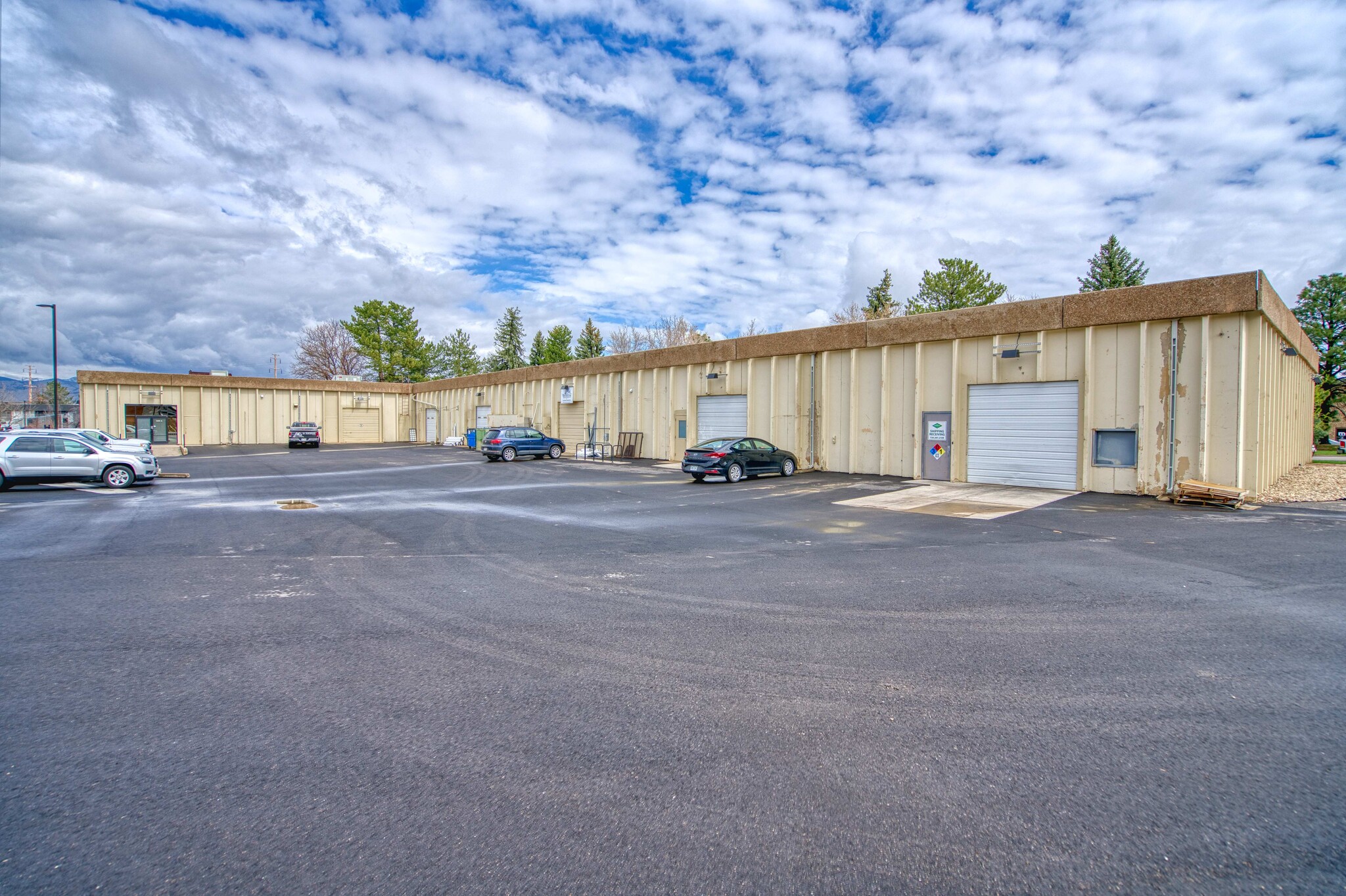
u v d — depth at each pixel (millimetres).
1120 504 12906
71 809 2805
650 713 3740
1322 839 2588
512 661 4559
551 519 11336
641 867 2453
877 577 6957
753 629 5211
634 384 27328
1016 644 4840
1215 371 13219
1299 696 3934
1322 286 43062
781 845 2574
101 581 6879
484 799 2900
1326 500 12906
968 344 16844
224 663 4520
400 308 60000
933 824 2705
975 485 16359
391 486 17172
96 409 36844
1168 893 2293
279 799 2891
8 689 4062
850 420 19422
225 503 13633
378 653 4711
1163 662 4477
